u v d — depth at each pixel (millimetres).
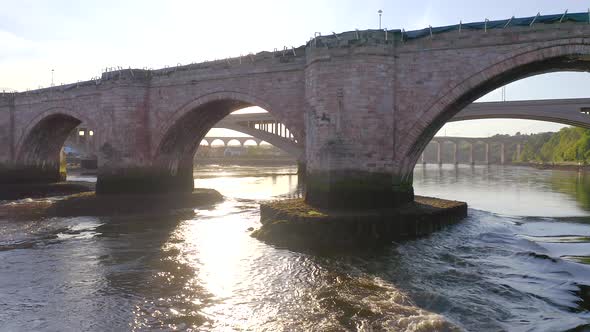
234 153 193125
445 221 28297
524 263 21094
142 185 39719
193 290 17734
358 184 26922
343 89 27156
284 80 33094
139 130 39625
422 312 15219
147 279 19109
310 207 27984
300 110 32438
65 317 15273
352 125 26984
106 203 36875
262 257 22234
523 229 30172
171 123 38938
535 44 24297
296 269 20219
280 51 33219
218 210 38250
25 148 52594
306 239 24734
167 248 24312
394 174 27672
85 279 19172
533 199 48594
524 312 15258
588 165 115188
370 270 20000
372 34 27031
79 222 32250
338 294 17047
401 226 25641
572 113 68625
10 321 14977
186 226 30641
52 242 25922
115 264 21344
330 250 23359
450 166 172750
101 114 41844
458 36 25953
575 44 23469
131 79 39219
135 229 29625
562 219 34344
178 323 14711
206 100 36969
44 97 49000
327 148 27328
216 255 22781
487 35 25266
